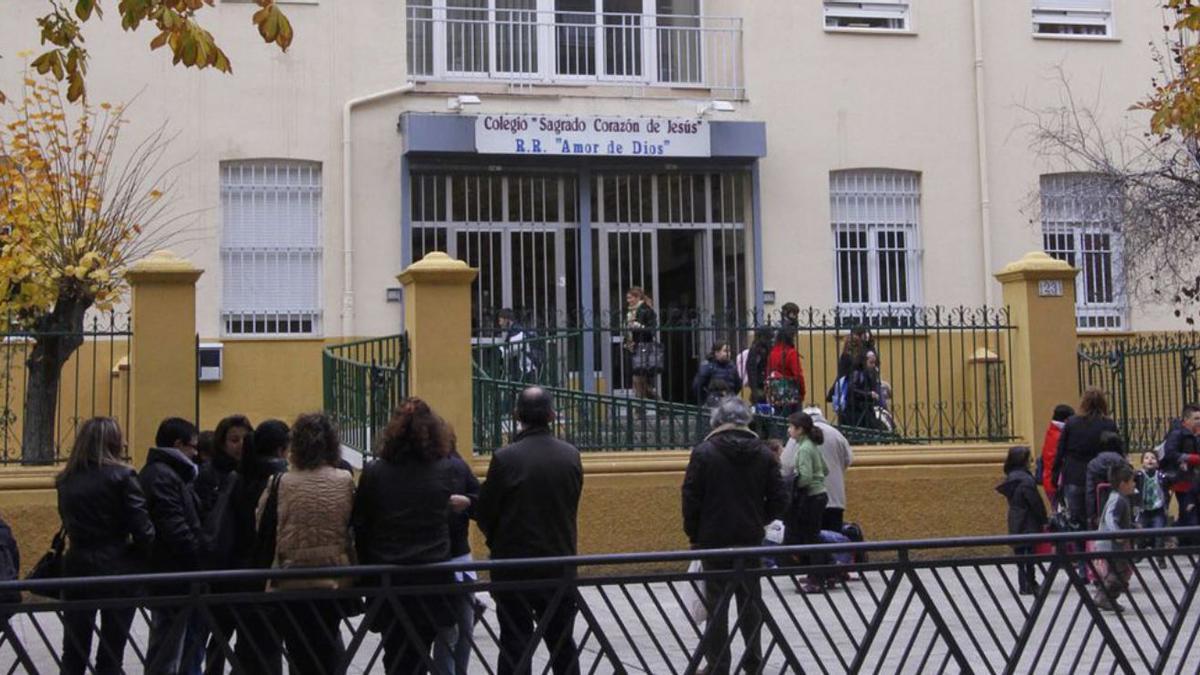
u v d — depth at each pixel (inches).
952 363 558.3
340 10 695.1
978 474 542.9
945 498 539.8
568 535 320.5
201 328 670.5
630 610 270.7
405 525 291.0
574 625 275.7
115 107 666.2
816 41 749.9
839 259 746.8
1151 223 649.6
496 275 706.8
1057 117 765.3
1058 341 551.5
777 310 719.7
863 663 275.9
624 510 509.7
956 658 278.7
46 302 519.5
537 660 300.8
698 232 730.2
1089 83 772.6
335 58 693.9
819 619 273.9
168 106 673.6
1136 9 777.6
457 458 320.2
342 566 280.1
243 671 255.1
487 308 704.4
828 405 585.6
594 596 270.8
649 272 722.8
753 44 742.5
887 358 661.9
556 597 265.7
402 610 261.9
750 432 357.7
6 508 466.0
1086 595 287.0
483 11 726.5
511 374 534.6
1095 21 780.0
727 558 275.3
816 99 746.8
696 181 732.0
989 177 760.3
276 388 676.1
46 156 615.5
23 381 496.4
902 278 752.3
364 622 260.8
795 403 531.8
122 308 618.5
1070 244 768.9
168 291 470.0
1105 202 676.7
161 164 670.5
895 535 534.3
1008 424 559.2
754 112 738.8
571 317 700.7
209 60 363.6
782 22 746.8
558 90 717.3
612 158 713.0
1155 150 732.0
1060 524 496.7
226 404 669.3
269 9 355.6
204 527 319.3
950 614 279.6
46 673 259.1
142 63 671.1
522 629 269.6
